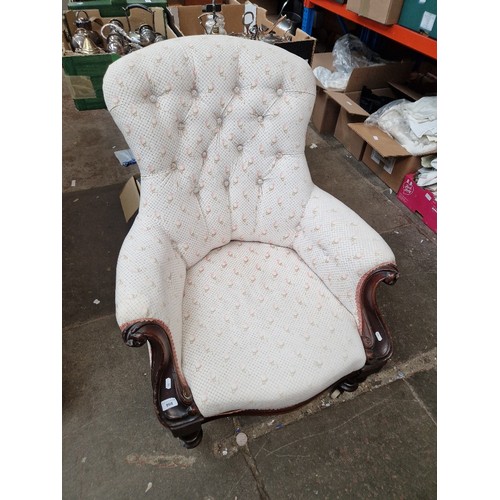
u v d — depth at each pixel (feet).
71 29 5.67
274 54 3.11
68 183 6.57
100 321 4.68
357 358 3.03
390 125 6.42
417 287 5.35
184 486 3.48
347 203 6.66
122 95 2.74
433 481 3.60
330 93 7.23
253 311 3.24
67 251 5.49
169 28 5.90
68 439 3.69
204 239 3.54
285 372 2.87
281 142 3.40
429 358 4.57
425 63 7.95
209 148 3.30
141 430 3.79
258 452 3.72
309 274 3.62
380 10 5.63
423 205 6.24
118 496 3.39
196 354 2.88
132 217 5.75
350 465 3.67
